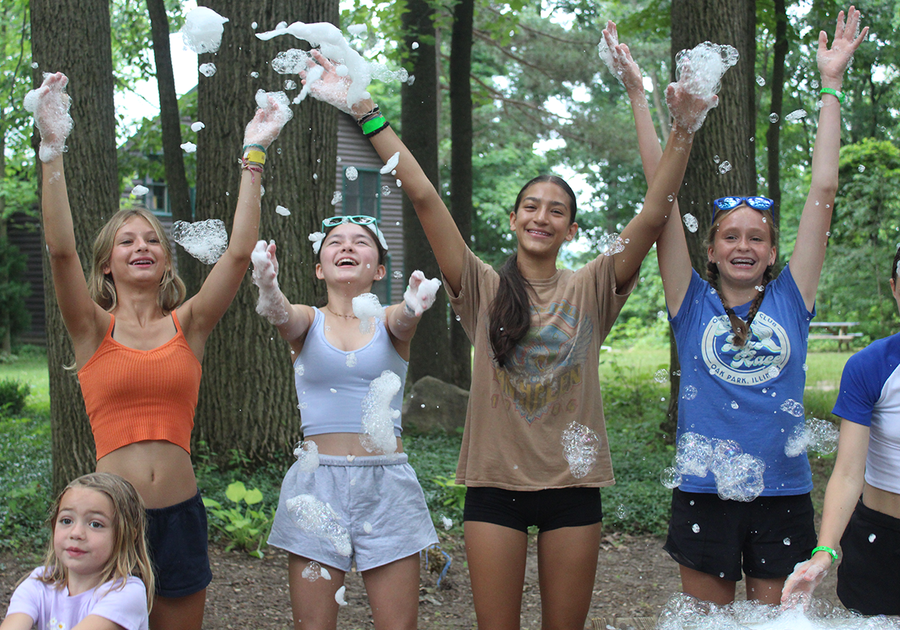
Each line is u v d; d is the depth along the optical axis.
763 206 2.27
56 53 4.29
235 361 5.07
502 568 2.17
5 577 3.61
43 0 4.29
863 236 14.93
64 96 1.99
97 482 1.94
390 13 8.49
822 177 2.24
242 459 5.00
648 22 9.50
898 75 13.96
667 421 6.84
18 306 17.28
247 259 2.22
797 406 2.17
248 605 3.52
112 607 1.86
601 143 13.38
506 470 2.18
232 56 4.89
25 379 13.64
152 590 2.00
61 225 2.01
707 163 5.85
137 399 2.10
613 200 21.91
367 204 16.34
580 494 2.19
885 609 2.11
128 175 10.52
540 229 2.29
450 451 6.57
